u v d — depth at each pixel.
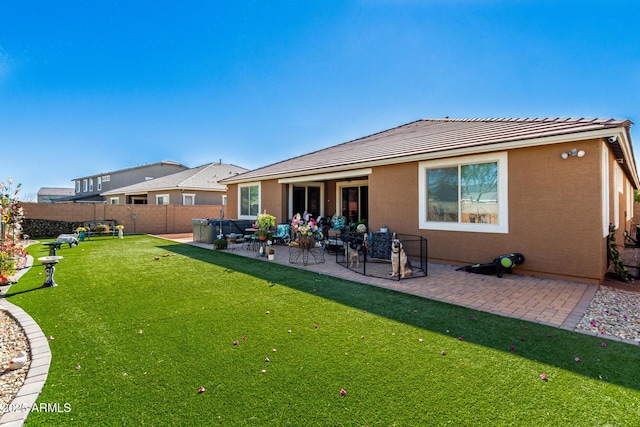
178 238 16.17
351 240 9.12
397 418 2.41
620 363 3.24
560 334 3.96
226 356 3.37
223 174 27.20
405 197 9.28
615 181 8.84
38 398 2.66
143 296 5.57
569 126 6.70
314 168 11.57
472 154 7.86
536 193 6.95
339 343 3.69
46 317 4.53
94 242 14.10
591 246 6.33
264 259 9.47
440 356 3.38
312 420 2.39
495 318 4.53
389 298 5.48
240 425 2.34
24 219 15.98
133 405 2.57
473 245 7.93
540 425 2.34
